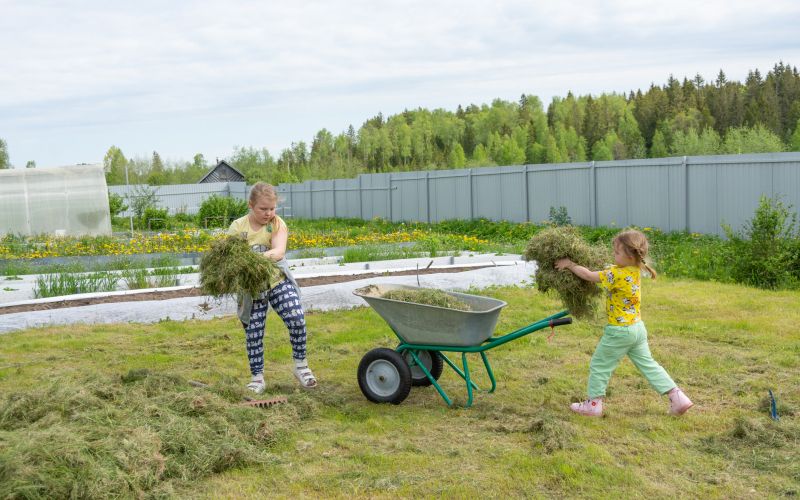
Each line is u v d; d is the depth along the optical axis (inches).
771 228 402.0
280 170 2802.7
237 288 203.2
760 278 392.5
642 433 178.2
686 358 245.9
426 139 3324.3
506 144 2413.9
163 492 143.3
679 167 649.6
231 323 326.0
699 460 160.6
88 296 383.6
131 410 175.6
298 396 206.7
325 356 263.6
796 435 171.3
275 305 219.3
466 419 192.5
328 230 951.0
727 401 201.6
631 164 710.5
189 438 161.9
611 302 189.2
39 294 404.8
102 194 981.8
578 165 777.6
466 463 160.4
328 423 190.5
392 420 192.2
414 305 201.0
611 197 741.3
